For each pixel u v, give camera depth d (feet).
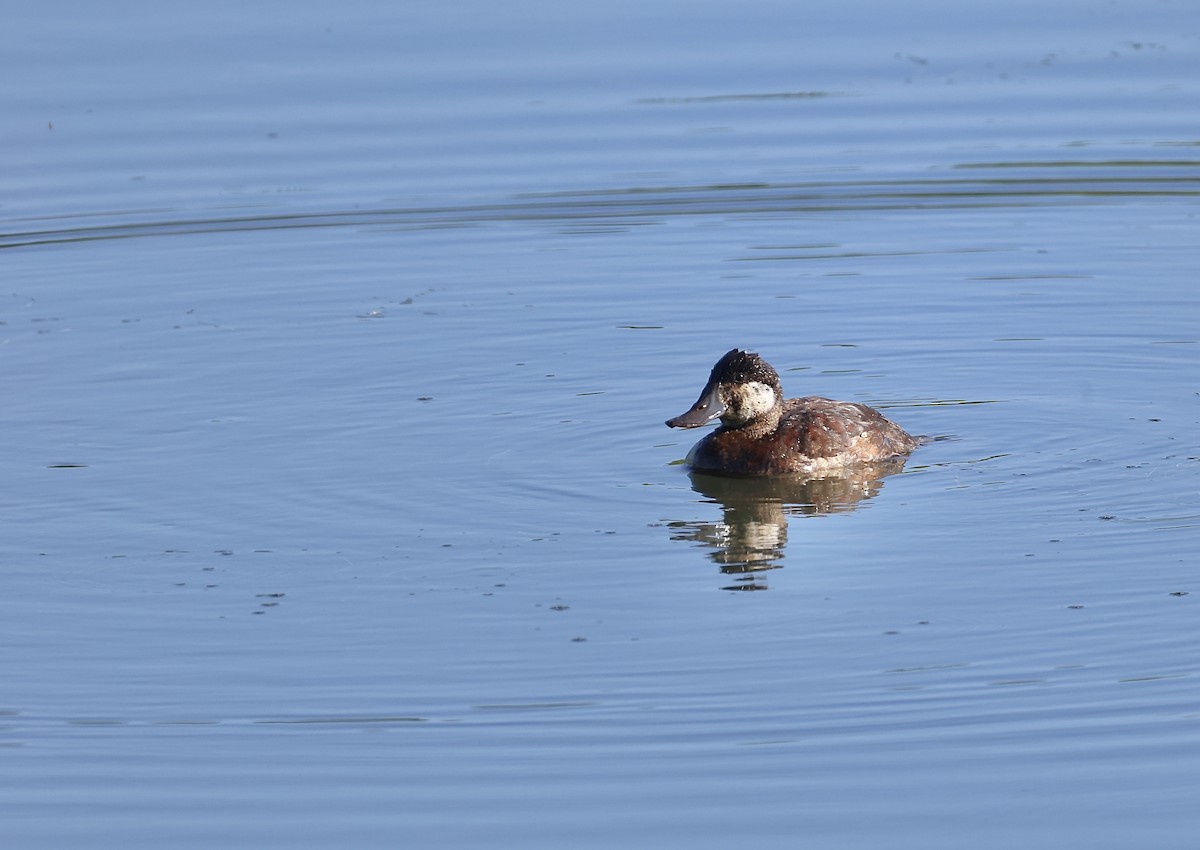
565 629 40.19
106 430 55.16
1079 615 40.14
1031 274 69.41
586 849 30.91
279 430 55.01
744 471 51.31
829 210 78.43
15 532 46.75
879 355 61.41
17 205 78.69
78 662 38.75
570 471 51.57
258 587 42.83
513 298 68.74
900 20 103.50
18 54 95.14
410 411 56.70
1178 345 61.05
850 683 36.99
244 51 96.07
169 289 70.28
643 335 64.18
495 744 34.76
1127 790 32.42
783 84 92.12
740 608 41.27
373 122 86.53
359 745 34.83
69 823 32.12
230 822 32.09
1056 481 49.55
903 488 49.73
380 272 72.38
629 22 102.37
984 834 31.19
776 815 31.89
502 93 90.22
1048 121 86.28
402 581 43.16
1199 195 77.87
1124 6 106.52
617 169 82.23
